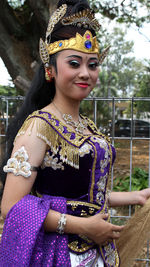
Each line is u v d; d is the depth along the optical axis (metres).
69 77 1.21
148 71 15.60
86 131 1.40
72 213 1.20
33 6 3.42
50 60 1.29
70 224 1.12
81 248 1.20
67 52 1.21
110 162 1.34
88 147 1.21
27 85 3.31
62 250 1.15
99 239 1.17
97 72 1.29
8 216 1.10
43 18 3.40
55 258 1.15
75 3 1.31
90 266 1.21
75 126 1.32
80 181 1.20
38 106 1.43
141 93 15.41
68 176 1.19
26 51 4.05
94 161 1.22
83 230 1.13
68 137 1.20
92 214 1.23
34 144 1.14
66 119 1.30
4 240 1.08
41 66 1.40
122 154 5.51
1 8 3.95
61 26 1.24
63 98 1.32
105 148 1.29
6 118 2.62
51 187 1.21
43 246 1.15
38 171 1.23
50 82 1.40
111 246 1.34
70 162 1.17
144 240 1.35
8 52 3.96
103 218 1.18
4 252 1.07
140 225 1.36
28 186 1.13
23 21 4.28
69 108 1.33
